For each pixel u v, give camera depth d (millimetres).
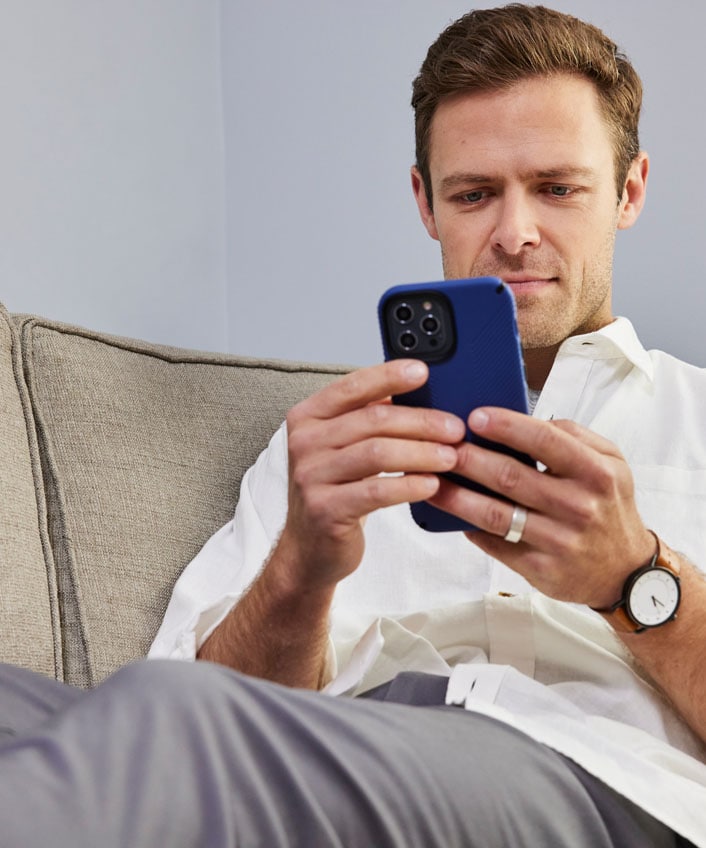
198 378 1505
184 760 608
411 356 955
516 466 917
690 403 1280
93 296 2377
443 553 1277
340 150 2492
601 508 917
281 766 642
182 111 2576
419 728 777
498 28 1332
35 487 1302
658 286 2057
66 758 588
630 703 1107
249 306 2641
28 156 2262
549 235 1294
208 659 1212
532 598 1162
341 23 2484
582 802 838
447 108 1339
